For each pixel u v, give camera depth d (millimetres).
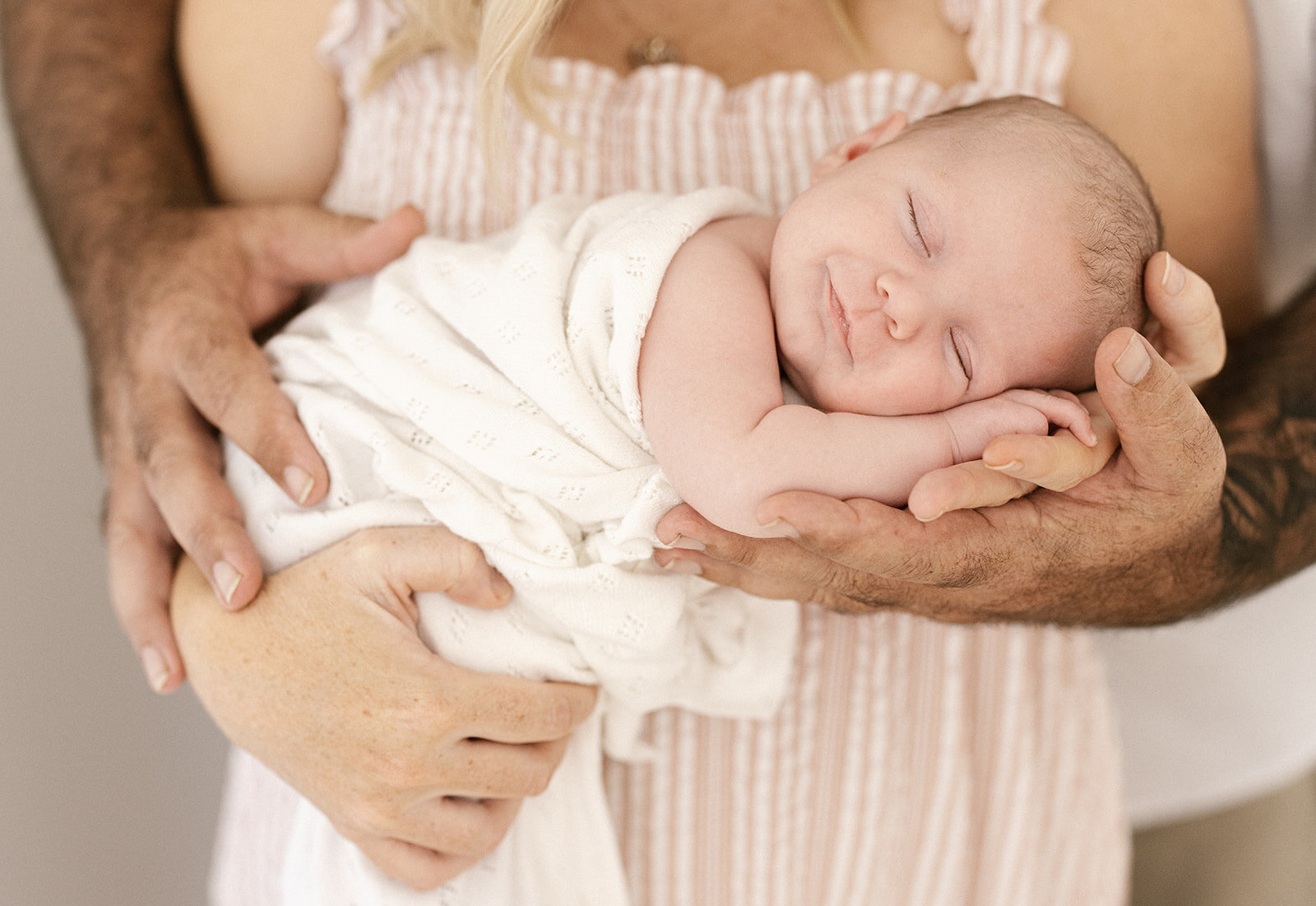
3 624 1604
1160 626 1112
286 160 1353
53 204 1325
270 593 986
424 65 1200
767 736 1124
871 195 935
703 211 994
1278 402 1173
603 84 1162
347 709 923
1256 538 1067
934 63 1190
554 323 951
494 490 953
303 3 1252
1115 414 823
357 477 997
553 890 1053
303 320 1124
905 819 1221
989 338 909
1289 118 1257
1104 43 1160
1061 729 1310
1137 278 937
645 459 950
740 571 949
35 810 1630
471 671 942
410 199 1210
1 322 1603
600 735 1080
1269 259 1428
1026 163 930
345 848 1018
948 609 992
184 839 1815
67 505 1675
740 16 1198
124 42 1389
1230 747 1690
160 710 1771
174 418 1096
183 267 1164
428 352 992
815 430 863
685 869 1139
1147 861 1803
